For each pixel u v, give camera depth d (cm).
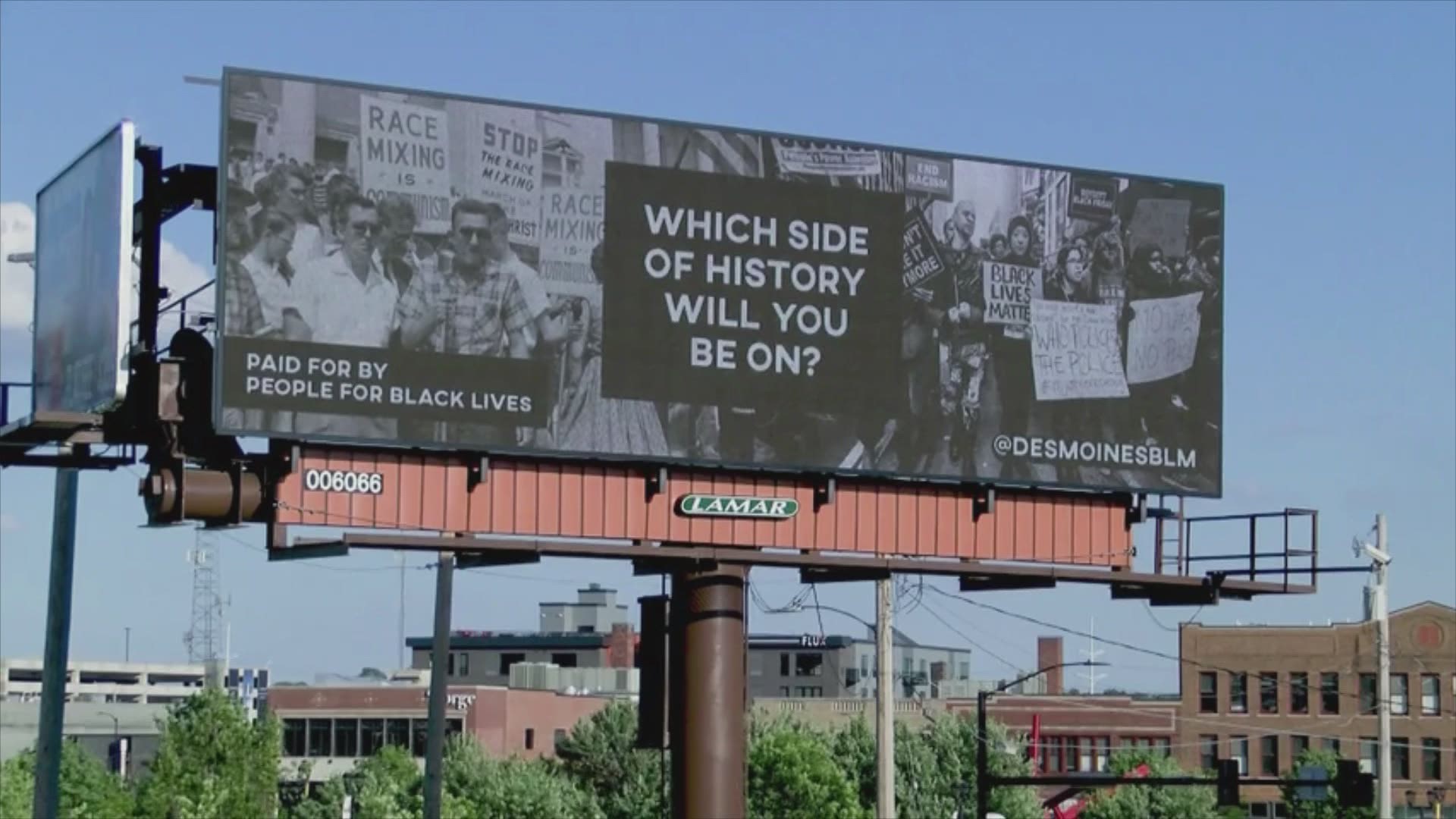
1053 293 3288
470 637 15950
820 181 3141
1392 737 11044
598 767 9119
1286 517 3328
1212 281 3409
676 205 3052
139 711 12656
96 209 2761
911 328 3181
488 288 2927
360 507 2856
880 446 3142
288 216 2812
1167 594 3434
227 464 2856
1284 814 11162
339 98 2858
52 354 2912
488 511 2933
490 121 2952
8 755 12269
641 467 3036
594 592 17300
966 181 3247
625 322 3006
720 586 3078
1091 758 11431
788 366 3095
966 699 11731
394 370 2858
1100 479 3294
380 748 10544
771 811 7700
